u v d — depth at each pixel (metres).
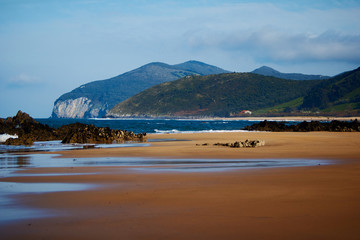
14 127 51.16
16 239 7.52
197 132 70.00
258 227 8.10
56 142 44.62
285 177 14.84
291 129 74.56
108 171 17.78
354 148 31.08
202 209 9.70
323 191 11.82
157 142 42.91
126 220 8.77
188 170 17.88
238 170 17.52
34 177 15.78
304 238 7.40
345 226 8.09
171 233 7.79
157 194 11.73
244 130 81.81
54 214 9.36
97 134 44.06
